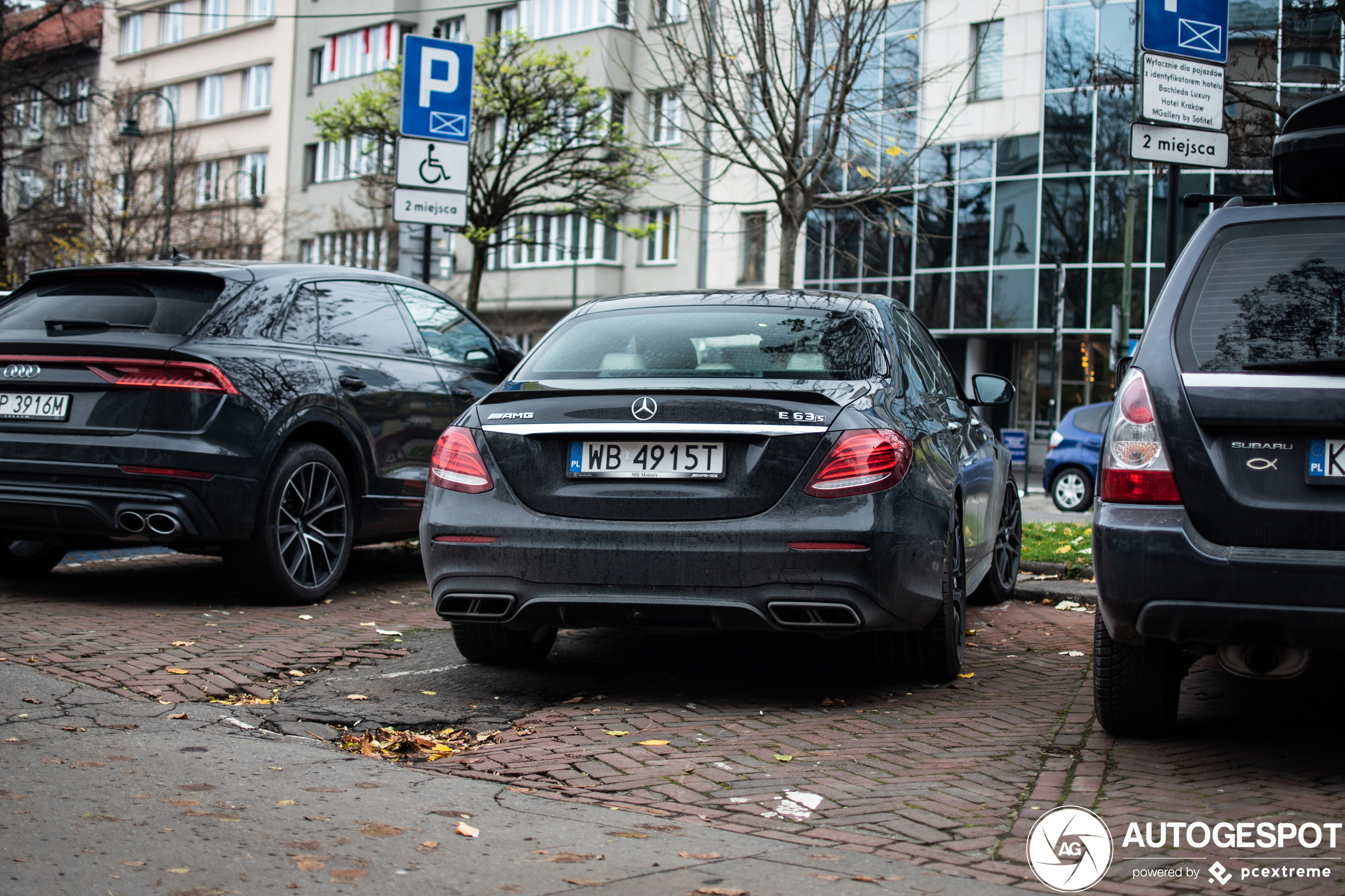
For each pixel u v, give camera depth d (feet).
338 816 11.64
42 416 21.86
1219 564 12.77
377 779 12.89
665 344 17.52
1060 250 107.96
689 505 15.44
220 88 174.40
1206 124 25.84
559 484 15.88
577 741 14.58
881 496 15.42
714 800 12.44
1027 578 28.19
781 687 17.61
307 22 161.99
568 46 127.95
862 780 13.15
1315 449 12.77
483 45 106.22
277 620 21.67
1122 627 13.37
